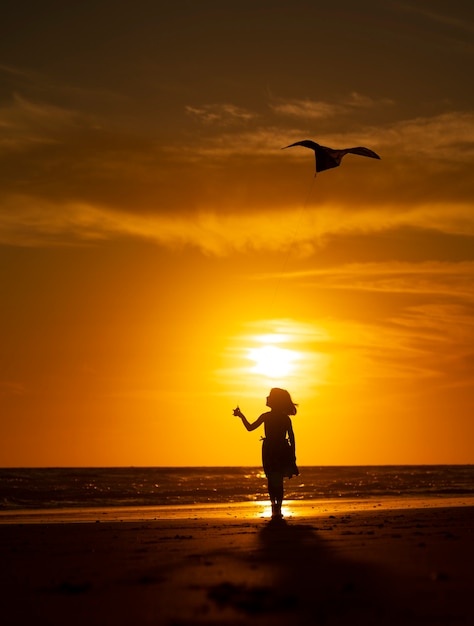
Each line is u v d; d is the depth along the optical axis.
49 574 7.54
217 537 11.17
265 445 15.44
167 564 8.06
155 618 5.30
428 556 8.16
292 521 14.49
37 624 5.21
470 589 6.07
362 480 58.81
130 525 14.59
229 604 5.72
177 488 42.53
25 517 19.62
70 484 45.91
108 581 6.96
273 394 15.64
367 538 10.39
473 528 12.07
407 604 5.53
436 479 62.00
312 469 104.00
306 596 5.92
